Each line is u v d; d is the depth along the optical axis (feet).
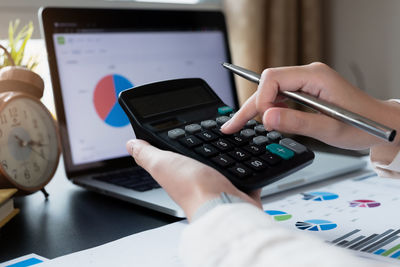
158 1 3.92
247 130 1.54
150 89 1.57
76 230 1.60
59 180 2.41
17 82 2.02
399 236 1.39
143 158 1.17
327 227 1.49
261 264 0.68
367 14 3.88
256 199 1.30
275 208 1.72
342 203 1.76
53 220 1.72
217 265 0.73
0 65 2.34
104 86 2.43
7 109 1.88
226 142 1.43
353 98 1.48
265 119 1.31
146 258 1.29
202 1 4.26
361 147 1.50
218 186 0.99
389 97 3.81
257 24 3.57
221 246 0.75
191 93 1.69
